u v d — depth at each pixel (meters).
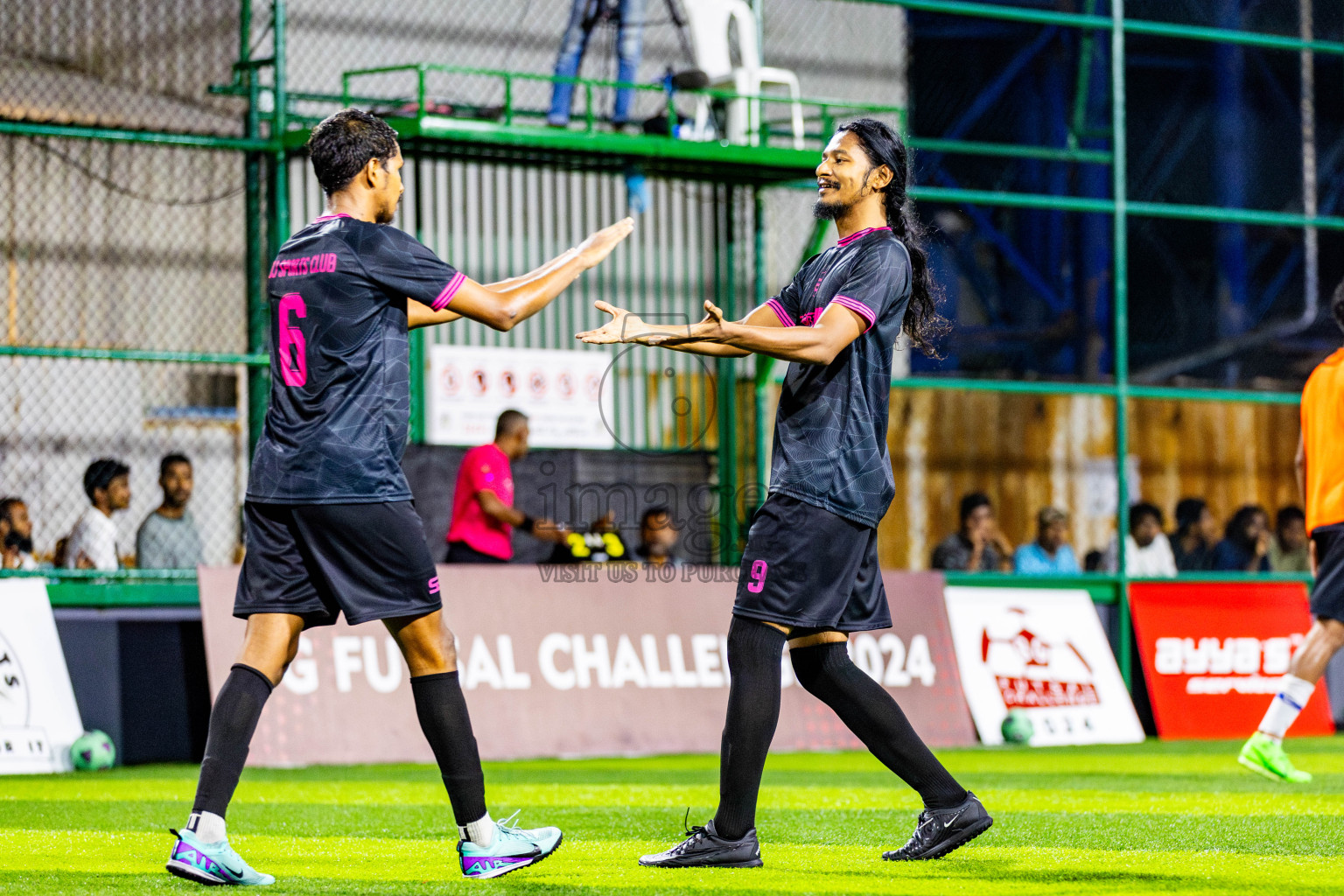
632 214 36.06
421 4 35.38
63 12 32.19
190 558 30.55
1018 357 53.16
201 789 12.17
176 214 32.78
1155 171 54.84
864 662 32.16
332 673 28.05
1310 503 21.97
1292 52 54.22
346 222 12.62
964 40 52.47
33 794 22.12
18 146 31.58
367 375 12.47
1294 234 54.28
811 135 37.41
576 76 34.41
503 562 30.31
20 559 29.88
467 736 12.73
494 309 12.66
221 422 32.91
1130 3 52.94
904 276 13.12
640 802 20.70
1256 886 12.49
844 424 12.90
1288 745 32.12
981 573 35.16
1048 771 25.95
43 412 31.56
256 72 33.19
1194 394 37.25
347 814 18.77
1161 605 35.91
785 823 17.39
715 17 36.38
